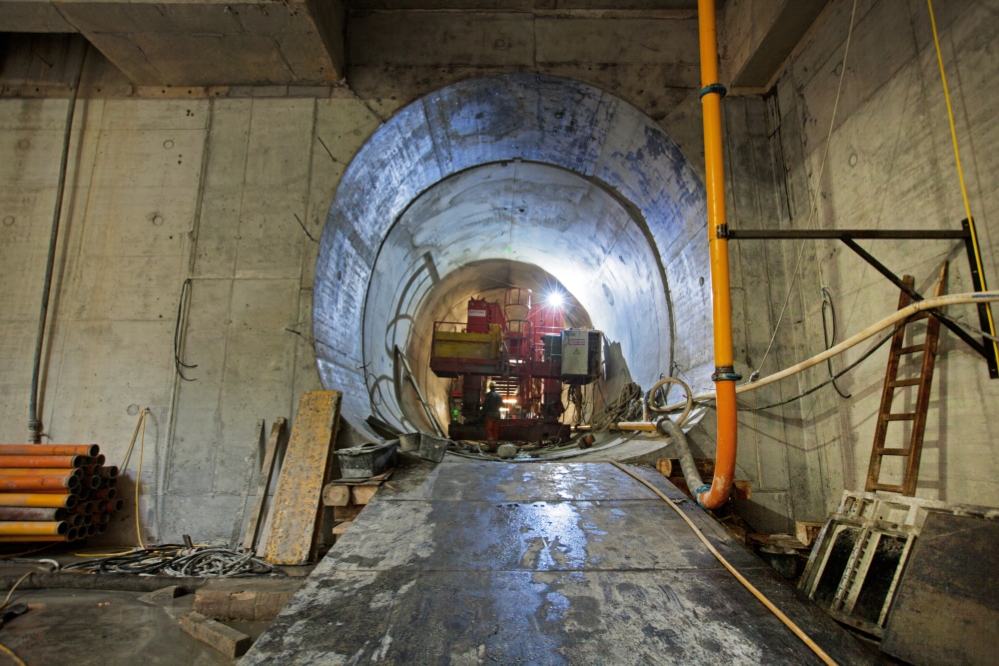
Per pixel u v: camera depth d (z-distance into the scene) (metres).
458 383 14.63
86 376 4.89
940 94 3.32
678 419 4.93
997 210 2.92
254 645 2.06
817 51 4.65
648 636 2.16
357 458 4.11
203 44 4.90
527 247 10.45
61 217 5.21
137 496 4.68
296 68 5.29
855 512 3.40
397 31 5.68
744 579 2.60
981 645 2.18
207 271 5.11
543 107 6.02
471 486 4.03
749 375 4.88
